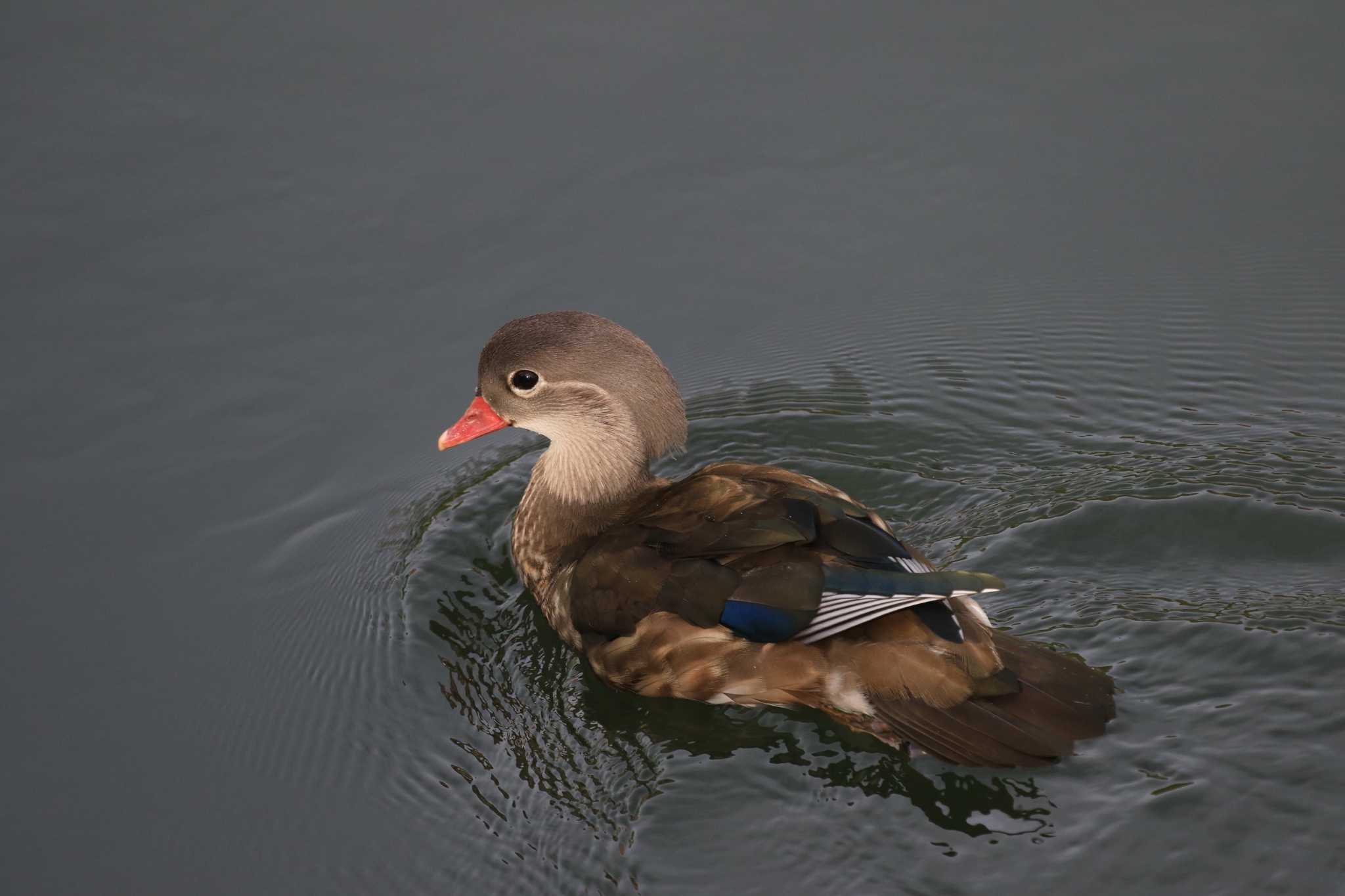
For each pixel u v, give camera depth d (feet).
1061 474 38.63
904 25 56.49
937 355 44.32
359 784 31.40
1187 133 50.67
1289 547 34.12
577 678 33.27
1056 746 27.04
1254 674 29.45
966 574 26.63
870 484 39.50
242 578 38.06
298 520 39.86
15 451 41.42
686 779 29.32
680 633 30.12
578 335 33.58
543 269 47.29
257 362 44.47
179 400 43.24
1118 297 45.55
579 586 32.14
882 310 46.06
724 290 46.80
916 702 27.71
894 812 27.55
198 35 56.90
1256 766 27.04
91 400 43.06
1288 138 50.01
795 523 29.19
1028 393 42.70
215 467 41.42
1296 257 46.26
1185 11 55.93
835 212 49.08
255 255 47.75
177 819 30.99
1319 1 55.57
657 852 27.63
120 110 53.11
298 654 35.45
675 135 52.03
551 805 29.53
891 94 53.21
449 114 52.95
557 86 54.08
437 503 40.45
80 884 29.45
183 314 45.78
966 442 40.98
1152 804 26.50
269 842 30.19
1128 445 39.96
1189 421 40.91
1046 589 33.53
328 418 42.93
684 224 48.93
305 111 53.16
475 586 37.17
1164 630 30.91
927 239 48.16
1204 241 47.26
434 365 44.47
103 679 34.91
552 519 34.91
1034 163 50.29
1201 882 24.95
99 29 57.26
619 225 48.93
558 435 34.45
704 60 55.11
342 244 48.16
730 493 31.30
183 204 49.49
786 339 45.32
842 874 26.50
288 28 57.21
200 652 35.78
